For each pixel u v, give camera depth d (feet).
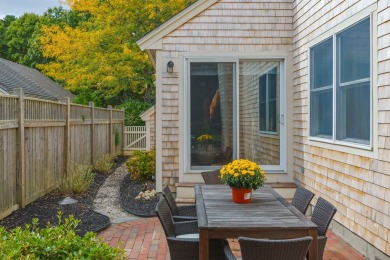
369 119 13.34
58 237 8.87
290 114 21.58
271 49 21.57
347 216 15.06
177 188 21.04
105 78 53.06
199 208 11.38
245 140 21.84
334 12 15.79
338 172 15.79
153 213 20.06
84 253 8.38
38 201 22.39
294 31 21.24
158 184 21.67
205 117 21.66
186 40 21.57
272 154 21.94
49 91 53.98
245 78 21.88
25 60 92.58
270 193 13.69
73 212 20.39
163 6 48.91
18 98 20.27
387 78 12.09
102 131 41.11
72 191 25.11
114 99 75.92
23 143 20.65
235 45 21.61
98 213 20.30
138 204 22.20
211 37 21.58
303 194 13.01
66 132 28.43
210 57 21.56
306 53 19.19
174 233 11.82
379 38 12.53
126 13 50.83
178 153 21.67
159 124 21.66
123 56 51.93
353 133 14.67
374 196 12.95
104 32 51.55
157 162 21.71
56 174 26.48
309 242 8.16
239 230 9.59
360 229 13.99
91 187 27.71
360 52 13.96
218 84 21.63
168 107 21.63
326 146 16.89
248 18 21.62
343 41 15.30
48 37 55.36
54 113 25.95
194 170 21.59
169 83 21.63
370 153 13.14
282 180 21.61
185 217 13.01
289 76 21.56
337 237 16.10
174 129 21.66
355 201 14.35
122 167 40.14
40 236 8.82
